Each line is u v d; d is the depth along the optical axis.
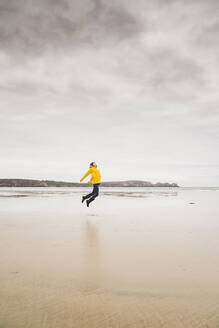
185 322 2.32
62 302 2.64
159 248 4.57
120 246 4.70
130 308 2.54
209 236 5.58
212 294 2.81
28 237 5.38
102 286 3.00
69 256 4.09
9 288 2.93
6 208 11.34
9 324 2.26
